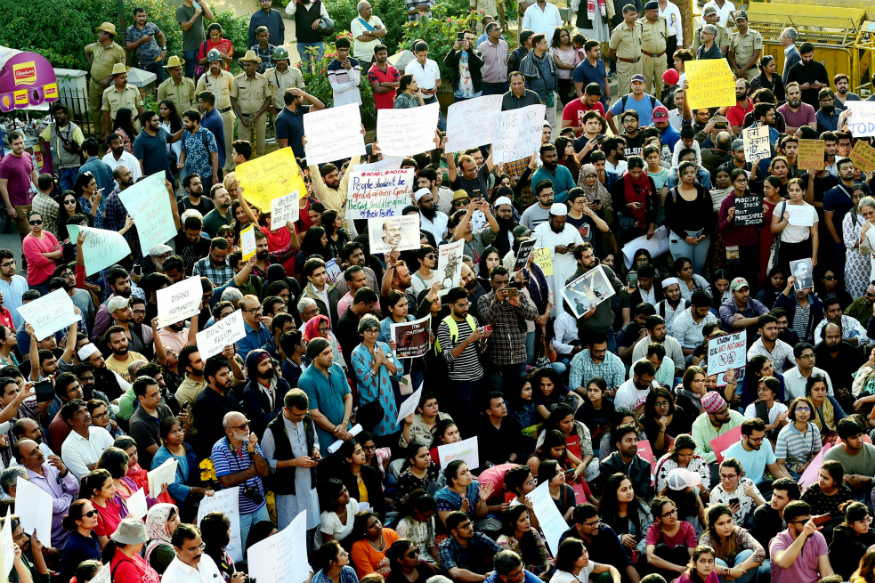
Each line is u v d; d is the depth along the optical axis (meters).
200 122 15.80
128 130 15.97
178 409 10.07
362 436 10.16
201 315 11.37
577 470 10.68
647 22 19.14
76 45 19.36
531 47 18.09
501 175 14.77
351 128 13.24
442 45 19.16
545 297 12.50
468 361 11.39
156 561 7.96
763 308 13.42
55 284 11.77
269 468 9.37
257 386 9.81
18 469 8.48
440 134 16.86
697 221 14.09
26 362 10.44
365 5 19.00
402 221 11.94
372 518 9.16
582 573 9.09
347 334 11.16
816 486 9.95
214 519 8.05
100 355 10.30
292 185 12.88
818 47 20.95
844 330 13.15
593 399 11.33
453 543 9.42
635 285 13.54
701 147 15.81
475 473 11.13
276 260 12.73
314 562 8.73
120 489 8.57
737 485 10.03
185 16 19.47
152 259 12.12
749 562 9.24
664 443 11.14
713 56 19.23
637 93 16.89
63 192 14.66
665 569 9.34
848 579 9.18
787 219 14.12
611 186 14.52
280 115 16.00
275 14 19.33
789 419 11.38
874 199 14.00
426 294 12.02
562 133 16.05
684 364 12.65
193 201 13.93
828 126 17.08
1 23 19.17
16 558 7.44
